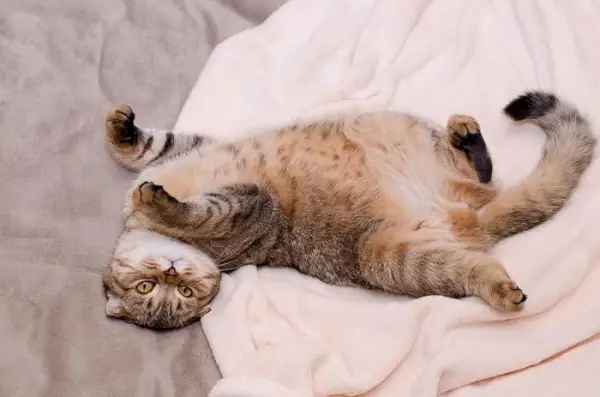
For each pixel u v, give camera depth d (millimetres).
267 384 1001
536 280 1074
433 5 1285
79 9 1290
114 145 1159
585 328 1050
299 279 1132
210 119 1209
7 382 1031
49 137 1190
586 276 1081
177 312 1088
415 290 1099
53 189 1155
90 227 1137
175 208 1069
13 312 1072
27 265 1102
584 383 1030
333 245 1125
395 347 1041
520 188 1120
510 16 1262
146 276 1088
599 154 1136
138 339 1074
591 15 1212
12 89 1225
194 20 1290
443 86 1229
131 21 1284
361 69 1230
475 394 1034
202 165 1141
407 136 1140
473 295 1075
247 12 1304
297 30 1272
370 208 1121
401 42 1253
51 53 1255
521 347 1044
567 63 1196
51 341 1060
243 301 1081
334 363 1040
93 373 1043
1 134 1188
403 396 1029
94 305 1091
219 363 1053
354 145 1138
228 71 1236
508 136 1186
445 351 1039
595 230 1091
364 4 1281
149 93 1238
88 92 1228
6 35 1266
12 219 1131
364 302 1097
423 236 1104
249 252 1120
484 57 1243
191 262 1095
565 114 1143
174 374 1052
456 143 1134
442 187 1126
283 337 1064
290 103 1216
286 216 1134
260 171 1135
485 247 1109
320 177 1129
